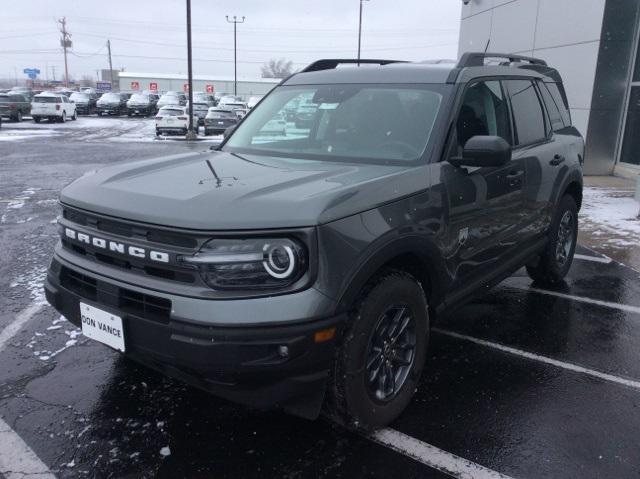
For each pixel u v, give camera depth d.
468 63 3.91
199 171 3.22
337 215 2.56
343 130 3.72
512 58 4.72
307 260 2.47
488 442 3.00
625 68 12.52
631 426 3.18
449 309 3.51
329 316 2.49
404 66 4.08
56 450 2.88
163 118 27.64
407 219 2.92
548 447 2.97
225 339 2.40
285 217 2.46
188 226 2.47
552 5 13.74
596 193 10.96
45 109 36.38
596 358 4.04
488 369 3.82
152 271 2.64
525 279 5.84
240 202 2.56
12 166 14.85
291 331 2.42
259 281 2.46
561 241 5.48
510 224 4.11
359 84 4.00
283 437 3.02
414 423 3.16
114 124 37.66
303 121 3.94
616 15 12.14
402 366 3.13
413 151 3.39
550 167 4.72
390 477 2.72
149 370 3.73
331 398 2.77
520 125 4.40
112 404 3.32
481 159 3.23
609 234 7.81
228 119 29.31
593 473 2.76
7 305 4.88
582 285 5.67
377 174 3.05
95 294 2.86
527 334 4.43
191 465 2.79
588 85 12.70
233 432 3.06
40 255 6.45
